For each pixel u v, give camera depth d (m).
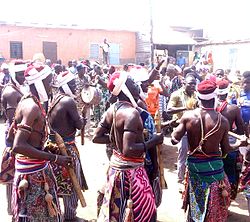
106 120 3.55
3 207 5.16
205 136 3.64
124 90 3.38
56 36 22.95
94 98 9.18
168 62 11.47
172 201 5.48
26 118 3.20
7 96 4.31
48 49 22.89
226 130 3.71
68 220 4.68
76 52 23.58
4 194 5.69
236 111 4.47
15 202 3.41
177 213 5.09
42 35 22.58
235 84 6.69
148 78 5.30
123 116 3.29
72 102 4.36
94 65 12.19
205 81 3.73
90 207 5.24
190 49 26.25
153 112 6.77
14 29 21.89
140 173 3.38
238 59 23.61
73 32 23.34
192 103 5.68
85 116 9.55
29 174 3.34
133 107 3.41
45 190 3.36
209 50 24.28
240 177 4.66
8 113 4.30
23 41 22.17
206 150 3.69
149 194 3.40
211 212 3.69
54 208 3.39
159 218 4.93
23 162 3.35
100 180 6.33
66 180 4.38
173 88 9.09
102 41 24.17
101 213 3.47
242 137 4.04
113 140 3.43
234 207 5.32
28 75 3.35
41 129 3.35
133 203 3.31
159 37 25.59
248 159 4.45
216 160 3.71
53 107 4.32
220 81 4.55
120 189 3.35
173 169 7.03
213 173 3.70
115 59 24.66
